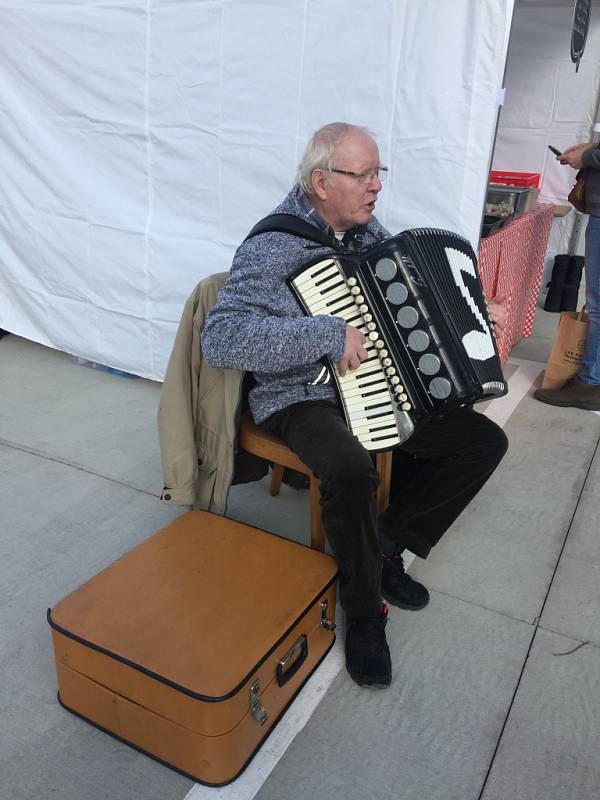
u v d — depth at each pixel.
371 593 1.64
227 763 1.36
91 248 3.17
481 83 2.17
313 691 1.62
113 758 1.43
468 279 1.77
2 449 2.67
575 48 3.17
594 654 1.77
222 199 2.79
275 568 1.63
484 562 2.12
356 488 1.56
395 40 2.24
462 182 2.30
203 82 2.63
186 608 1.49
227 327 1.67
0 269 3.54
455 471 1.87
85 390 3.26
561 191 4.88
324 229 1.79
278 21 2.41
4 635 1.75
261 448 1.88
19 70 3.03
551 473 2.65
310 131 2.50
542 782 1.42
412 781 1.41
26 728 1.50
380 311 1.64
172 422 1.88
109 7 2.70
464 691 1.64
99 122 2.93
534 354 4.01
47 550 2.09
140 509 2.31
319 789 1.39
